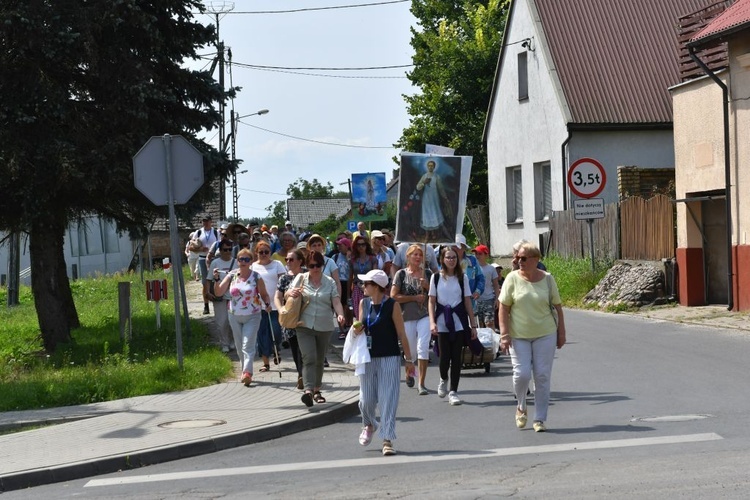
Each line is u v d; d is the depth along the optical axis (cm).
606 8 3931
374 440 1286
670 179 3195
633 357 1858
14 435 1359
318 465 1139
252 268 1848
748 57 2398
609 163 3634
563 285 3098
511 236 4234
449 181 1973
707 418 1270
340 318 1505
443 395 1556
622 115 3631
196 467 1176
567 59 3766
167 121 2336
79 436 1330
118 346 2331
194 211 2541
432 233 1969
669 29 3900
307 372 1494
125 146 2200
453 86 5375
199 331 2538
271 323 1861
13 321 3325
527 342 1284
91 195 2317
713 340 2028
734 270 2472
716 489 905
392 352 1205
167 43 2416
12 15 2095
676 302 2714
